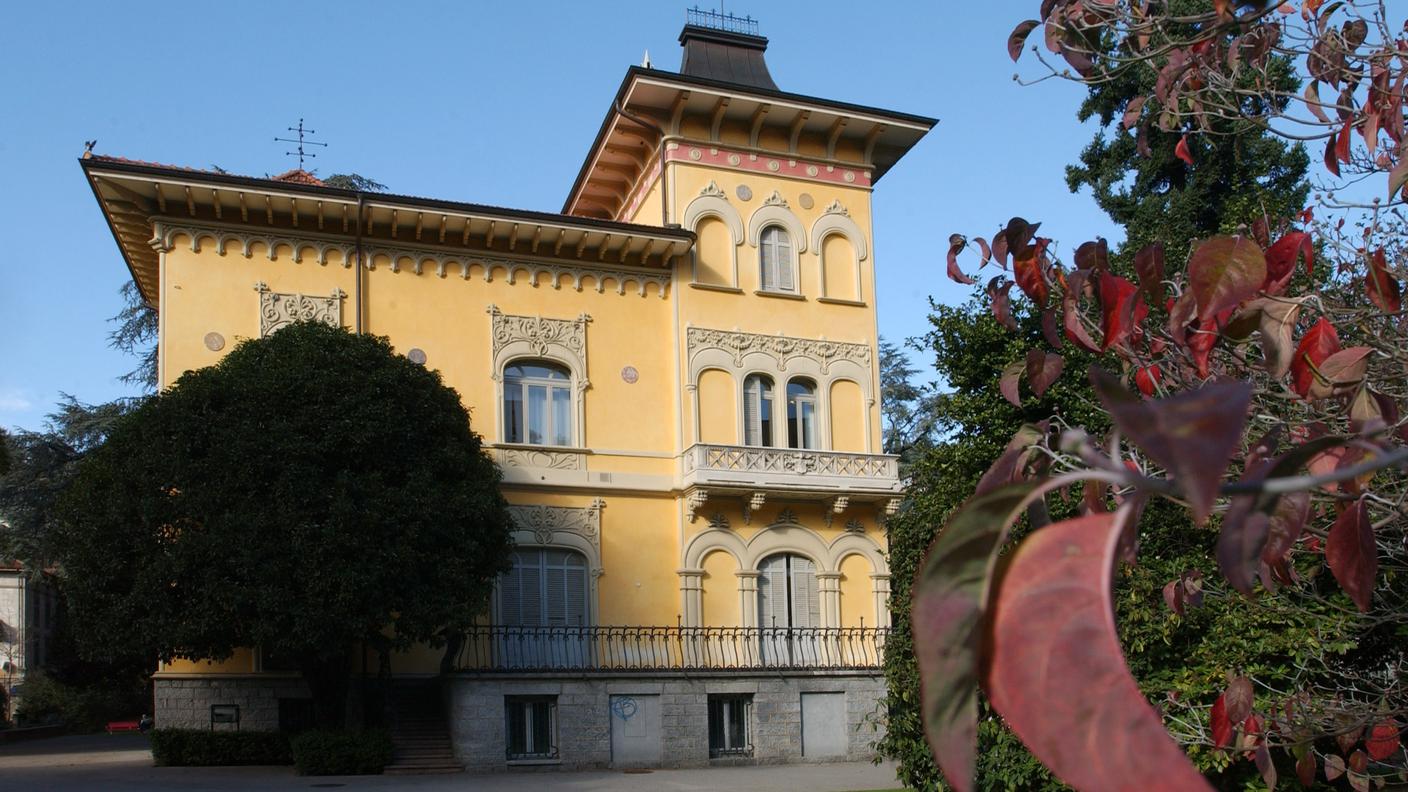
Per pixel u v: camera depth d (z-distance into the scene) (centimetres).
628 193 3594
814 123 3341
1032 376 564
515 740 2638
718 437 3175
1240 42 808
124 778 2298
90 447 4672
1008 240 591
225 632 2330
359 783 2239
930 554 190
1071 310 567
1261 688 1206
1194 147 2695
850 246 3397
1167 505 1344
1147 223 2778
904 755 1766
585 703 2669
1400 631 1066
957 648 183
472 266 3081
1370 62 766
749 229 3297
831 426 3269
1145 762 168
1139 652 1345
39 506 4638
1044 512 298
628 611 3028
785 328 3284
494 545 2570
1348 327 774
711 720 2819
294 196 2861
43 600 6294
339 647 2327
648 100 3200
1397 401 699
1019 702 177
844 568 3219
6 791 2038
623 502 3086
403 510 2361
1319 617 1125
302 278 2933
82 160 2703
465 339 3041
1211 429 167
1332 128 814
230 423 2350
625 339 3173
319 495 2312
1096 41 820
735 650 3042
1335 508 713
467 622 2423
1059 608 180
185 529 2308
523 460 3014
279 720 2712
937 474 2017
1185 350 660
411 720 2678
